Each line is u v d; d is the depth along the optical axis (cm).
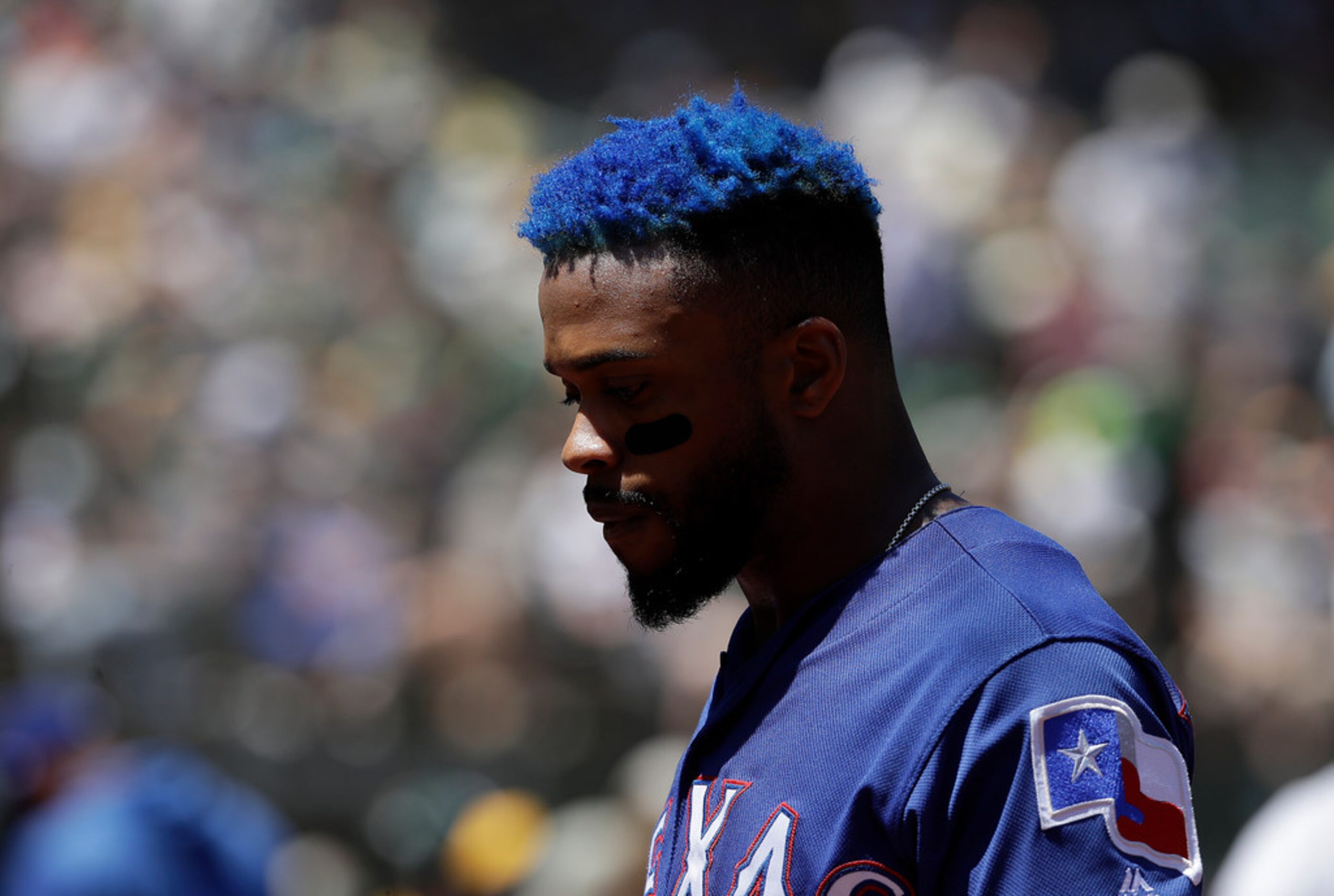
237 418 2906
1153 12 4109
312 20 3988
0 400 3086
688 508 517
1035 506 2305
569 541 2294
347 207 3431
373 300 3172
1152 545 2259
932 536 526
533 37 4178
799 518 532
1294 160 3120
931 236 2855
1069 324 2777
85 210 3494
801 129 538
